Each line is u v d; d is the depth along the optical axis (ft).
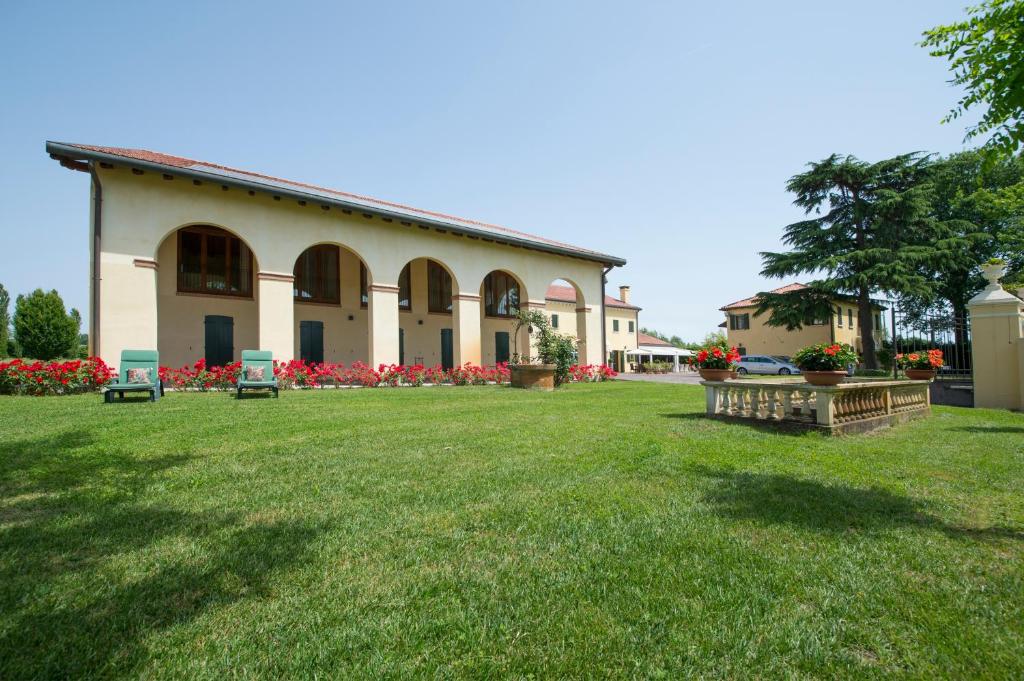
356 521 10.44
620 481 13.66
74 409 27.71
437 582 7.85
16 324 110.22
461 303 64.39
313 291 64.49
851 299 91.45
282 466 15.17
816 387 22.08
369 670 5.74
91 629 6.49
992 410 35.04
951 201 90.38
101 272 41.04
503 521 10.50
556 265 75.31
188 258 55.42
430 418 26.23
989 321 38.93
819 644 6.32
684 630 6.61
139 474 14.08
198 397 36.73
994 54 12.17
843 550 9.20
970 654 6.10
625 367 148.05
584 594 7.53
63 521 10.31
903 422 27.71
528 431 21.94
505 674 5.75
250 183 45.88
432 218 62.08
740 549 9.20
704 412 29.48
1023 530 10.32
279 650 6.12
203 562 8.46
